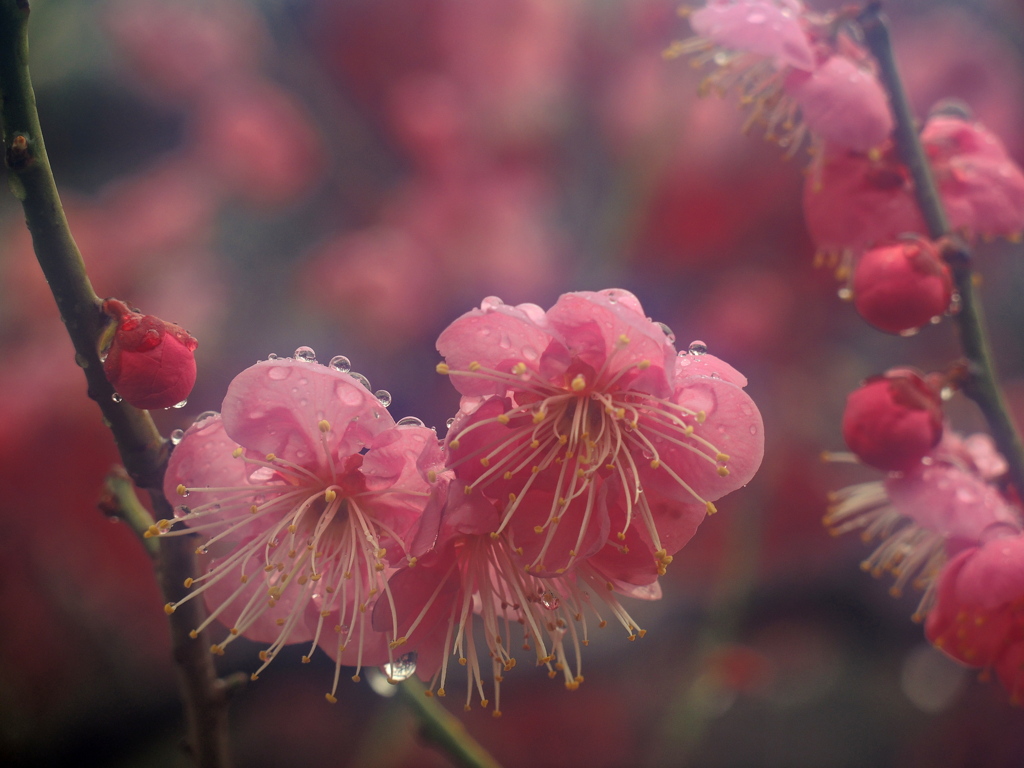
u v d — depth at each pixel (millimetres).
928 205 234
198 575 221
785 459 406
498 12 414
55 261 209
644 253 402
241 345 394
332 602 213
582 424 213
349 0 418
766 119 243
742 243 404
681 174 396
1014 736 404
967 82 388
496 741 408
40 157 208
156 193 405
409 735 373
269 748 411
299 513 213
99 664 377
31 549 359
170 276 387
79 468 355
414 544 207
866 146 230
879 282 228
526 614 213
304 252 419
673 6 410
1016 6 413
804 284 403
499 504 212
